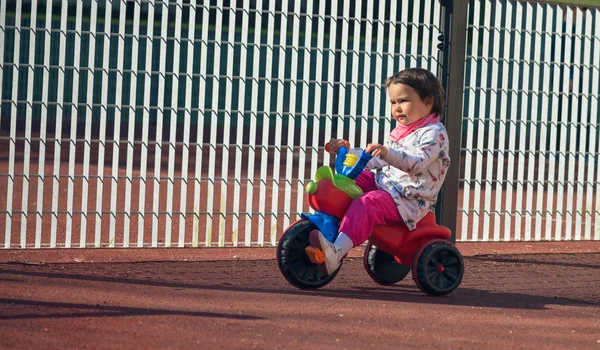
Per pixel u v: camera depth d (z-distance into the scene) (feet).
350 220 19.80
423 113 21.02
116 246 25.59
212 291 19.80
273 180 26.73
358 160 20.15
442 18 26.84
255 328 15.80
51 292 18.57
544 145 29.45
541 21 28.76
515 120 28.89
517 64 28.60
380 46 27.04
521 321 17.94
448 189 26.48
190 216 39.14
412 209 20.43
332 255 19.29
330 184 20.29
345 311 18.02
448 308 19.07
